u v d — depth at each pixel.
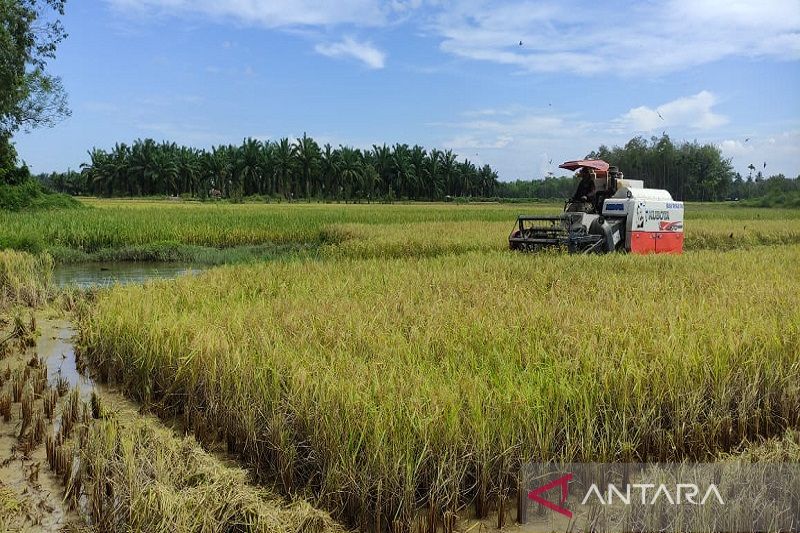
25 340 9.37
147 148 111.12
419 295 9.34
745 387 5.61
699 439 5.20
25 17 31.36
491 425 4.62
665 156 91.62
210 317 7.89
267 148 107.88
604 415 5.05
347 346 6.31
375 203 94.50
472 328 6.79
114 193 111.25
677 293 9.71
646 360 5.77
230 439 5.66
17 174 43.78
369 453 4.36
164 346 6.91
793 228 29.58
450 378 5.24
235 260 21.88
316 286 10.39
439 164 113.56
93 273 19.23
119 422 6.16
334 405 4.74
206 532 3.94
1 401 6.41
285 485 4.78
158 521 3.95
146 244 24.55
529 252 15.66
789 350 6.35
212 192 101.88
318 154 102.31
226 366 6.00
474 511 4.57
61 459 5.16
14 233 22.69
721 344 6.12
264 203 83.81
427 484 4.49
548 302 8.63
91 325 8.92
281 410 5.18
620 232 16.28
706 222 33.19
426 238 22.17
